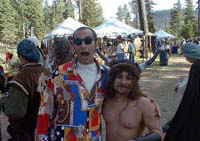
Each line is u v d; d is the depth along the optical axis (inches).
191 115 150.3
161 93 431.5
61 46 140.9
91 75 118.6
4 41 2272.4
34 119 147.7
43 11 3331.7
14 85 144.3
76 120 115.8
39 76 146.9
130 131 115.5
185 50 181.8
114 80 115.9
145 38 1030.4
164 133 167.9
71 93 115.9
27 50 147.7
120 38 852.0
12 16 2337.6
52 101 117.8
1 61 782.5
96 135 118.7
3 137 226.2
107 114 118.8
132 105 115.6
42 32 2952.8
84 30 117.3
